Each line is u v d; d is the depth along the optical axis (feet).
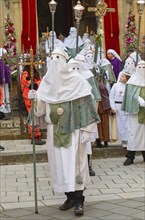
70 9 74.84
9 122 42.88
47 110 22.02
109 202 23.41
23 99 39.65
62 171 21.77
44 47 46.47
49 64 22.15
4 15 57.77
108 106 34.65
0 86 40.11
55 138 21.81
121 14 61.11
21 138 39.75
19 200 24.32
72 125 21.61
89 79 28.84
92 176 28.96
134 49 52.31
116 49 57.93
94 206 22.81
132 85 31.35
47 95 21.98
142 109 31.24
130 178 28.40
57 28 75.36
